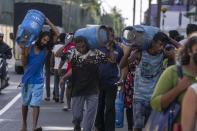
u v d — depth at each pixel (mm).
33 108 11109
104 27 10148
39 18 10914
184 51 5273
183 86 5426
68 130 12656
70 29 96625
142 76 9266
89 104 10109
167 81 5688
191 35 5266
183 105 4969
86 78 10047
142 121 9344
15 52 31844
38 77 11070
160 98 5574
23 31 10773
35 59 11016
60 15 35094
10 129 12672
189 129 4918
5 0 74438
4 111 15891
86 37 10031
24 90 11188
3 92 21047
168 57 9492
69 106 15859
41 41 10977
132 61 9727
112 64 10688
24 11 34594
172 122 5484
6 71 20047
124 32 9367
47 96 18016
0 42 19781
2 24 72312
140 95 9281
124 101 11156
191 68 5410
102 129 11180
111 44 10484
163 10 38750
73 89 10180
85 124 10125
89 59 10070
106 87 10719
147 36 8977
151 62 9180
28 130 12453
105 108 10789
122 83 10469
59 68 16453
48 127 13047
